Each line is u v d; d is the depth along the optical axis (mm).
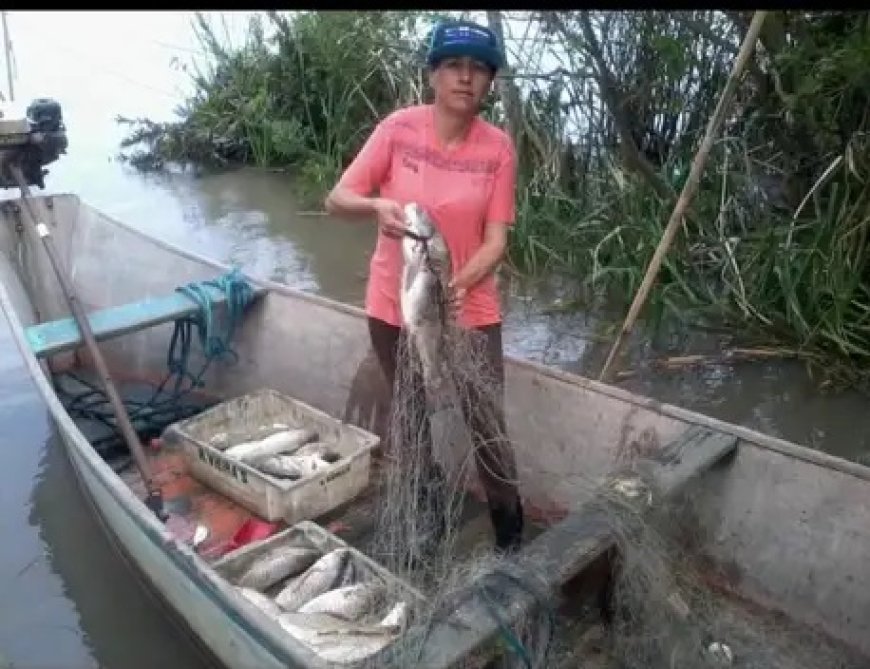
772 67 4938
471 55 2580
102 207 7723
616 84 5750
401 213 2619
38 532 3631
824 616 2750
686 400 4535
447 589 2350
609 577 2604
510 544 3129
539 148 6230
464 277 2732
